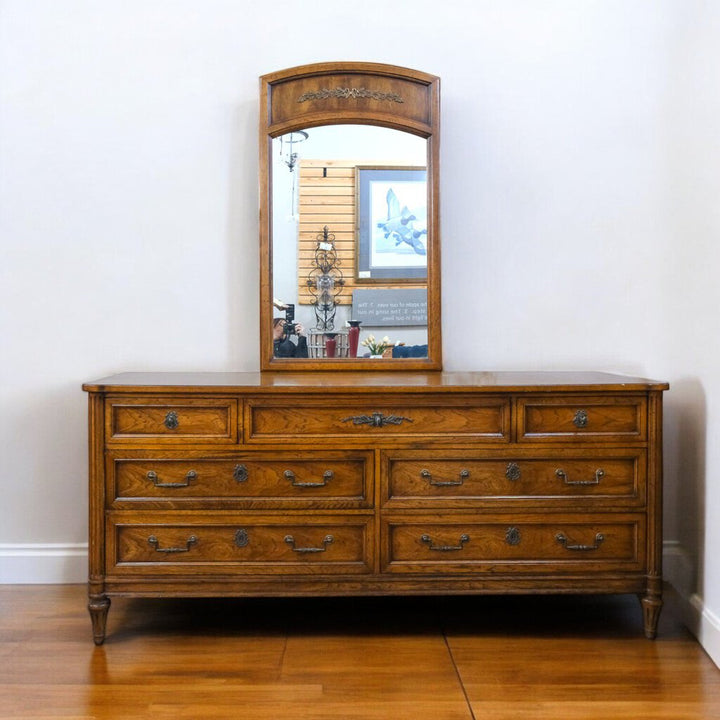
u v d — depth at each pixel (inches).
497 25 103.1
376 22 102.7
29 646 81.7
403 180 101.5
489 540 82.7
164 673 75.3
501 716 66.8
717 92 86.0
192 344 103.4
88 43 101.6
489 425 82.4
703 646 82.0
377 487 82.0
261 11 102.3
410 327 101.6
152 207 102.7
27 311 102.2
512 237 104.0
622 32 102.8
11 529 103.1
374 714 67.1
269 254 100.5
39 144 101.5
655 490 82.4
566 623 89.4
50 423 102.8
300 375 96.1
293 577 81.9
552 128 103.5
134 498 81.7
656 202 103.2
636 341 103.4
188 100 102.3
